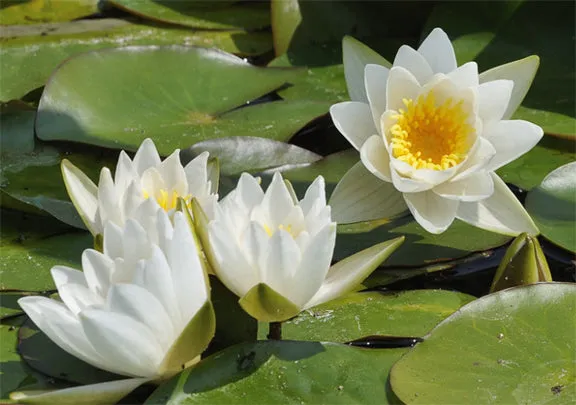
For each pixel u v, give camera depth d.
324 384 1.56
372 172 1.64
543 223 1.67
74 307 1.55
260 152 1.73
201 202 1.61
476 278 1.66
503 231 1.64
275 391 1.55
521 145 1.64
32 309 1.55
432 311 1.62
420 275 1.66
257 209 1.58
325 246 1.55
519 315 1.59
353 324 1.61
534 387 1.56
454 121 1.64
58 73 1.77
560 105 1.78
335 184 1.71
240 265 1.56
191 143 1.74
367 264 1.58
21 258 1.65
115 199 1.60
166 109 1.78
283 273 1.56
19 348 1.58
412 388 1.56
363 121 1.66
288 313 1.56
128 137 1.75
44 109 1.76
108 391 1.55
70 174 1.62
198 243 1.57
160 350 1.55
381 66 1.65
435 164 1.64
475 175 1.63
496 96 1.64
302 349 1.57
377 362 1.57
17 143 1.75
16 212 1.70
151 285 1.54
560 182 1.69
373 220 1.69
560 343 1.58
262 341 1.57
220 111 1.79
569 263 1.67
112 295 1.53
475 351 1.57
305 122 1.77
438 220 1.63
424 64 1.65
